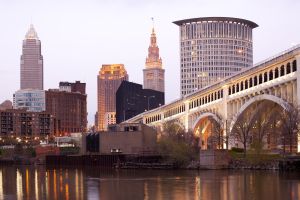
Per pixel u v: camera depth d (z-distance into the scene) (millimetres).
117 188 85500
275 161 120812
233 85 174250
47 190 85562
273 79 145125
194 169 134000
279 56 140875
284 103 131625
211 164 130750
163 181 96375
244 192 74500
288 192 72938
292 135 127312
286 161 116688
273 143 150750
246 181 90500
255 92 154375
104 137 183125
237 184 85750
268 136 151750
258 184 84438
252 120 152000
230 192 75062
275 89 143750
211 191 77062
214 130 173000
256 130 147250
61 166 194250
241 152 148375
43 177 122125
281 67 142250
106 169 155500
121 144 180500
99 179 108125
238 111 162500
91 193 78938
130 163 158125
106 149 182250
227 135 155500
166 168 142875
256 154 129750
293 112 126812
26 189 88500
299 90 130000
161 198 70250
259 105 151750
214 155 130250
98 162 177000
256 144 132375
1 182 106938
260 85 151875
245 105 154625
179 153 141875
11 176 130375
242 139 154375
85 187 89062
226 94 176375
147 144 180125
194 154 142375
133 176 114000
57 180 109375
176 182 93375
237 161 130125
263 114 150375
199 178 100375
